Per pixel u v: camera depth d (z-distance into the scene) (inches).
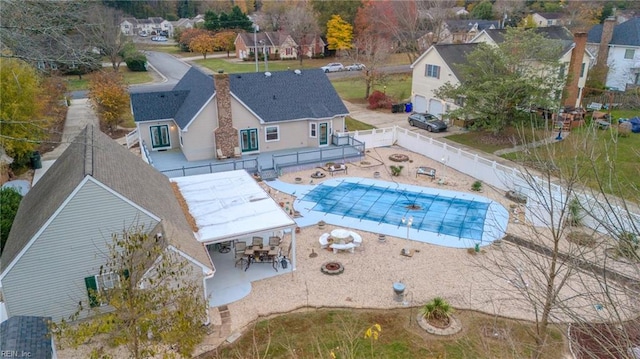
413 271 730.2
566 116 1363.2
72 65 605.6
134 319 416.5
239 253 760.3
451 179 1124.5
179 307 452.1
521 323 598.2
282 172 1157.1
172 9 5172.2
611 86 2032.5
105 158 673.0
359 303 648.4
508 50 1315.2
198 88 1258.6
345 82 2479.1
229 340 572.7
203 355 547.8
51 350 486.0
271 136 1256.8
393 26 2859.3
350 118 1717.5
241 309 636.7
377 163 1237.7
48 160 1227.9
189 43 3732.8
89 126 794.2
